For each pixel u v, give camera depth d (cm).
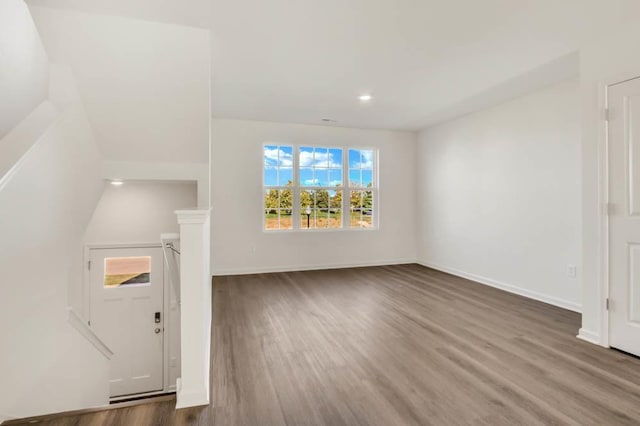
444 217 536
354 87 365
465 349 248
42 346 200
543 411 173
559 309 344
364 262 582
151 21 230
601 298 253
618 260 244
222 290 421
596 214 256
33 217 186
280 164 545
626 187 238
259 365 224
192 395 178
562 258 349
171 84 265
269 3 209
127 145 306
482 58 292
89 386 262
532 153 381
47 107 239
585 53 262
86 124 270
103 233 374
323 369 218
